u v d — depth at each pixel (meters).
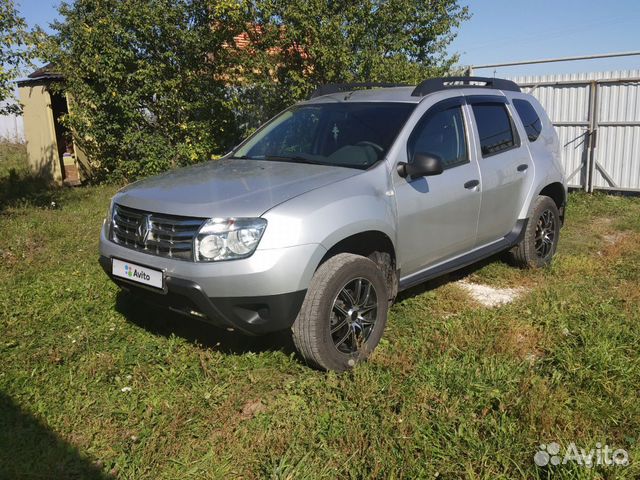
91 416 3.12
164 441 2.89
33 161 12.45
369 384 3.38
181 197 3.57
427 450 2.79
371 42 10.47
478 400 3.21
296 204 3.42
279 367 3.67
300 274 3.33
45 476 2.63
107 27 9.84
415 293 5.16
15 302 4.75
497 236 5.34
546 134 6.07
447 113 4.71
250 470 2.70
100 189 10.72
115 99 10.16
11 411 3.16
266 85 10.22
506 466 2.67
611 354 3.70
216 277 3.24
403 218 4.05
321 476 2.63
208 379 3.48
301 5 9.55
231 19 9.84
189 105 10.43
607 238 7.70
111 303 4.73
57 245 6.50
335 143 4.39
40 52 8.49
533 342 4.05
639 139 10.84
